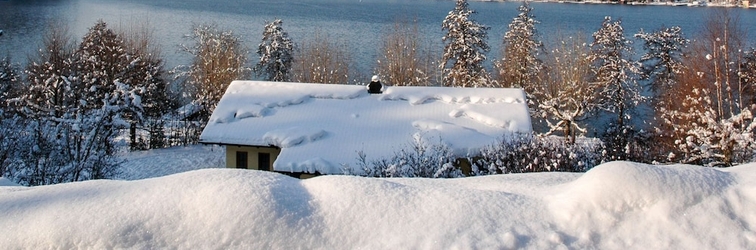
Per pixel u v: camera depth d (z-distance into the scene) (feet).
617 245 15.11
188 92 141.38
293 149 65.87
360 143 66.44
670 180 16.35
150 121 116.16
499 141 59.57
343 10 354.95
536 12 354.13
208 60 130.31
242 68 138.10
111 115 69.51
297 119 73.26
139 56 115.65
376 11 350.02
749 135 55.57
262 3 404.57
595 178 16.63
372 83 80.07
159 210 15.37
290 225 15.24
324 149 65.57
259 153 72.33
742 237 15.06
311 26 252.83
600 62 128.06
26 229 15.01
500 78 140.56
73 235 14.76
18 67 136.36
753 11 338.75
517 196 17.02
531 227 15.61
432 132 67.05
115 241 14.66
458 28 127.65
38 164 60.08
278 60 139.44
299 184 17.16
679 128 65.57
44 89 89.66
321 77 140.15
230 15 301.02
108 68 108.27
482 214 15.97
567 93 124.06
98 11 290.97
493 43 207.62
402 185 17.31
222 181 16.29
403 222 15.62
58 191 16.53
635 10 376.89
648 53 128.57
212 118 73.61
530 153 52.42
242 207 15.34
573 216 15.85
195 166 95.30
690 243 14.99
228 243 14.74
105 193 16.29
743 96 91.61
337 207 16.02
